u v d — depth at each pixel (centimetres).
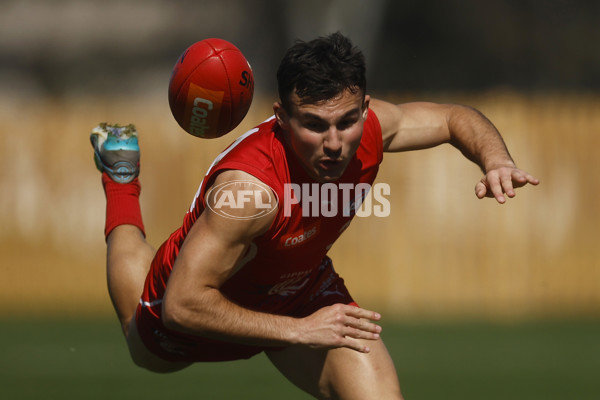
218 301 1490
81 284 5022
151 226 5012
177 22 10850
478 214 4900
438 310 4900
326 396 1750
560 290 4916
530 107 4988
